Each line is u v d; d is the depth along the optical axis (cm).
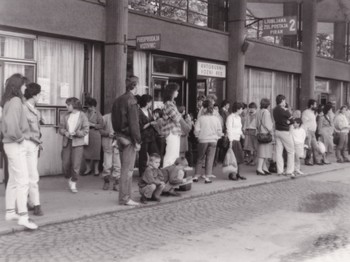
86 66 1212
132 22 1262
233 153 1132
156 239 636
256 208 853
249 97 1773
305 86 2036
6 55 1052
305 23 2027
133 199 894
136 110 808
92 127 1152
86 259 546
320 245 620
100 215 773
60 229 680
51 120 1145
